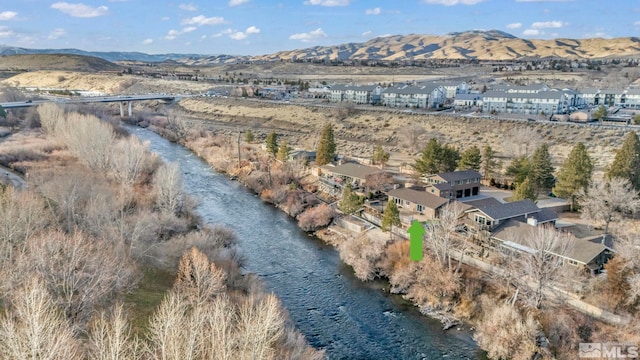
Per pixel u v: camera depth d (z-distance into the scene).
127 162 70.19
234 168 98.56
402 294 51.41
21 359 21.52
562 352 39.09
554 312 42.44
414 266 52.25
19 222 41.84
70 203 50.66
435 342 42.91
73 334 27.36
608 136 97.69
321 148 92.88
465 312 46.75
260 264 57.62
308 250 62.81
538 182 74.69
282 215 76.19
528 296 44.50
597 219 59.91
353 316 46.84
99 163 73.69
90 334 29.48
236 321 33.56
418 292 49.97
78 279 31.61
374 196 76.12
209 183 91.94
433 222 56.56
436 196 69.19
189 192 84.06
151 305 37.16
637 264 40.84
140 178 74.19
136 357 25.84
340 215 70.81
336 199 77.69
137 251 45.56
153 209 63.38
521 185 67.19
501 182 83.00
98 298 32.72
